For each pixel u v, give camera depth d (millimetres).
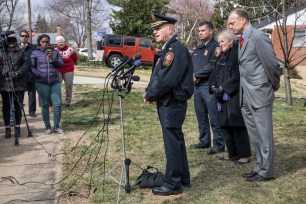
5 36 6398
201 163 5168
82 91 11844
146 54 20891
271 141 4367
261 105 4242
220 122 4949
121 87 4102
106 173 4828
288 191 4195
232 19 4289
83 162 5355
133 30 25766
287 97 11148
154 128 7098
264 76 4223
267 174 4434
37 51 6703
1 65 6391
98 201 4105
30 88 8312
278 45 19234
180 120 4039
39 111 9094
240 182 4465
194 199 4055
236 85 4730
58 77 6836
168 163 4105
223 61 4852
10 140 6590
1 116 8336
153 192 4180
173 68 3844
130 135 6629
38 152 5902
